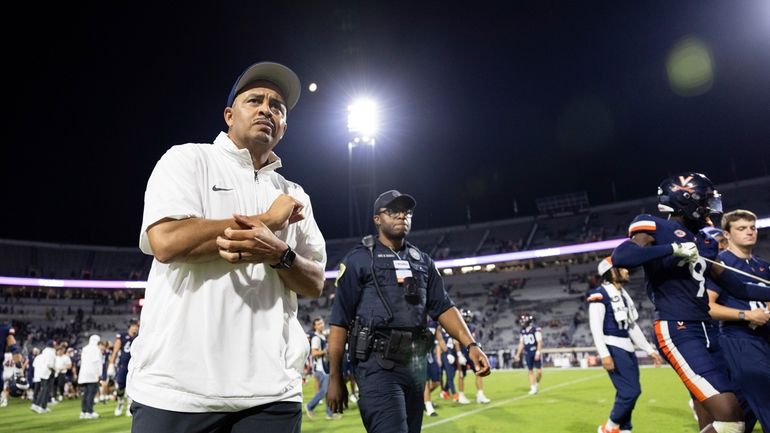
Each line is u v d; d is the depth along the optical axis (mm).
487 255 40656
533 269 41688
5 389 18000
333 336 4270
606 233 40938
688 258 4004
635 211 42656
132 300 45688
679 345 4090
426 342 4129
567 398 11742
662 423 7844
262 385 2010
